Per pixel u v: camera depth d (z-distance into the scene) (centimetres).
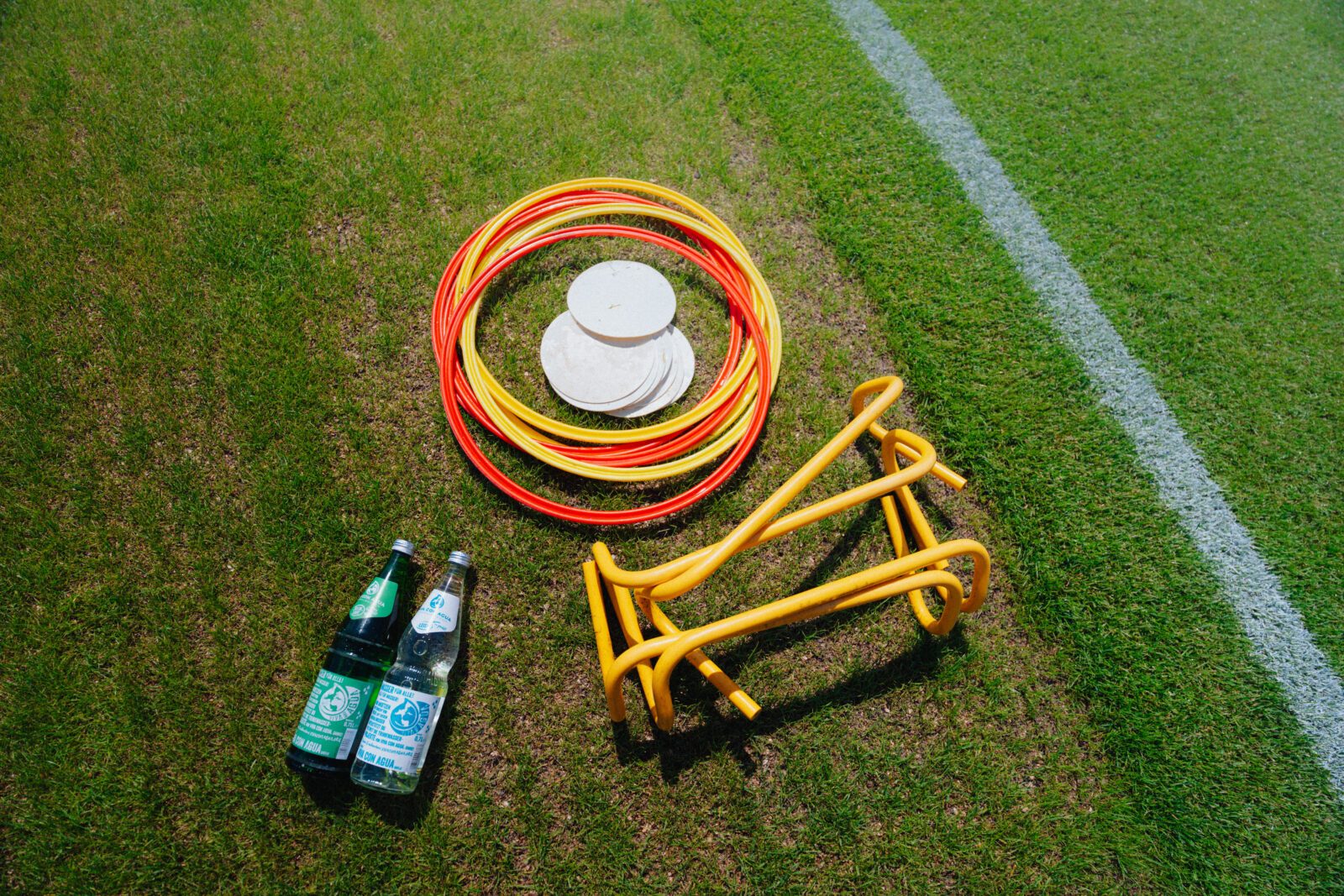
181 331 271
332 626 234
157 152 305
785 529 192
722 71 358
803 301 305
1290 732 238
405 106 327
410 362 275
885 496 259
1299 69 389
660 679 181
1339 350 305
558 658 236
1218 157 353
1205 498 272
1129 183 343
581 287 280
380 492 251
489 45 349
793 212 325
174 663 224
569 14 365
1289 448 283
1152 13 402
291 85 328
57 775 208
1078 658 246
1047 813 228
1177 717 237
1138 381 294
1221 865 221
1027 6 397
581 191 303
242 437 255
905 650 246
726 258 302
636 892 212
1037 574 255
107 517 242
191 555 239
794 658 244
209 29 338
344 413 263
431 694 205
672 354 280
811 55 366
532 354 284
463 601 240
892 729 237
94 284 278
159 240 287
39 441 249
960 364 293
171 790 211
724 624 179
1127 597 253
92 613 228
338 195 300
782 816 224
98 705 218
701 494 250
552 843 216
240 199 299
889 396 213
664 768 226
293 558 239
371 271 289
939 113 357
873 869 220
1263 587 258
